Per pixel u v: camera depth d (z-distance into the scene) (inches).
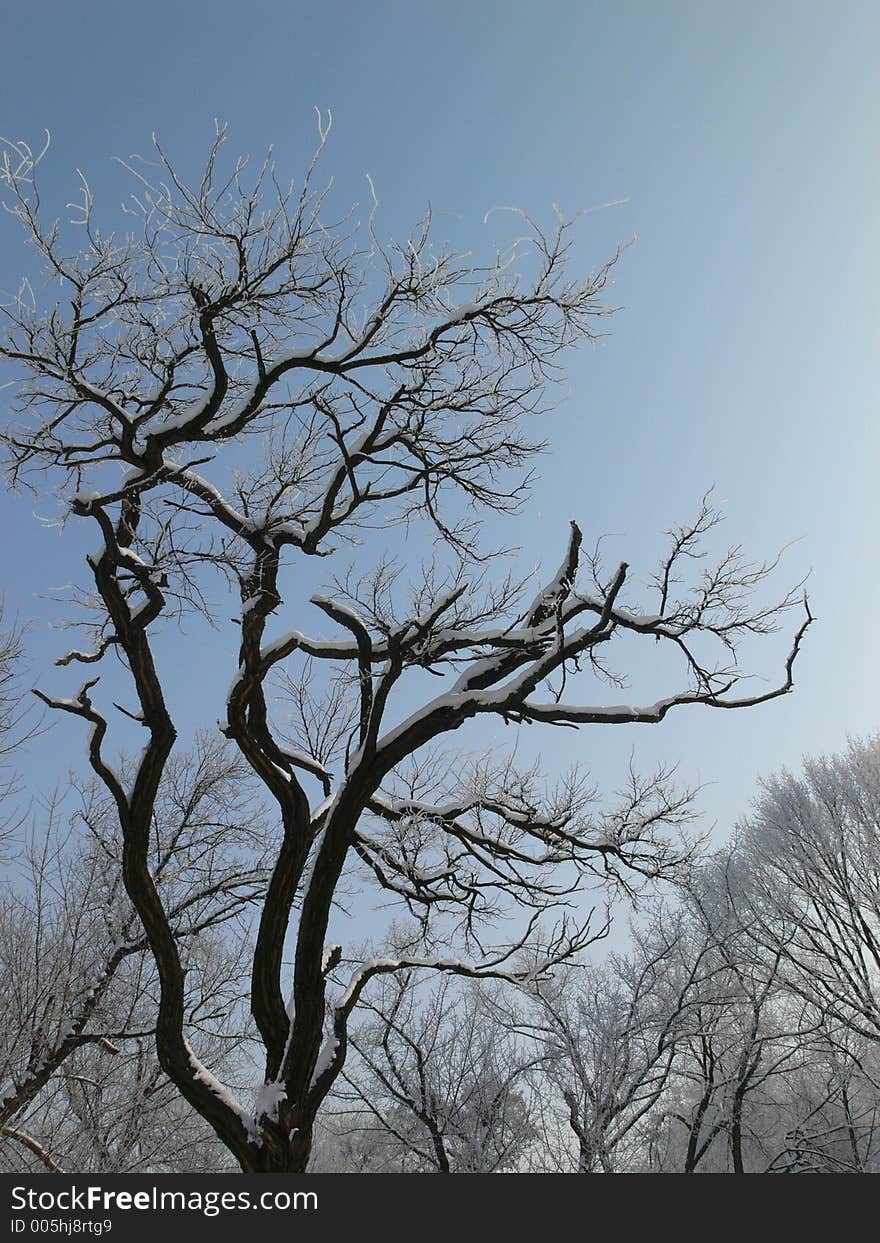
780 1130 983.0
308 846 393.4
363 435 402.6
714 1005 866.8
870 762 1048.8
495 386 399.9
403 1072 815.7
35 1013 520.1
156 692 374.3
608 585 424.2
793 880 1013.8
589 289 379.6
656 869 475.8
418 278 353.4
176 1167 631.8
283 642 393.4
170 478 379.9
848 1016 952.3
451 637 433.7
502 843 481.1
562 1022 824.9
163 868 677.9
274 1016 368.8
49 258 317.4
